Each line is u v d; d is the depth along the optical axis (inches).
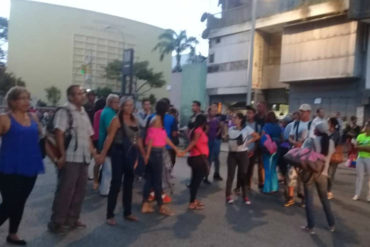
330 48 837.2
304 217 279.0
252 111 342.3
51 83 3469.5
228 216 271.9
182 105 1307.8
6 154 185.8
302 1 900.6
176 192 345.7
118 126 230.8
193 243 212.1
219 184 392.5
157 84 2625.5
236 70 1119.0
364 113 794.2
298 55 909.2
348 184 430.3
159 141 263.0
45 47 3457.2
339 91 848.9
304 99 929.5
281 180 401.7
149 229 233.0
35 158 192.2
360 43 795.4
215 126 403.2
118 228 231.6
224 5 1174.3
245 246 211.6
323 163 239.6
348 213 297.0
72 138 211.3
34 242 201.2
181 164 532.4
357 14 745.6
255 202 319.3
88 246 199.2
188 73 1299.2
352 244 224.4
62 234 215.2
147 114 373.4
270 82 1060.5
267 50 1079.6
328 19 844.0
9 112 190.1
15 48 3405.5
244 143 304.0
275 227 250.8
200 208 287.6
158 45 2010.3
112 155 234.2
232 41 1133.7
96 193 320.8
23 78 3415.4
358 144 346.6
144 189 269.4
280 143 347.3
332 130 323.9
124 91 848.9
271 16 977.5
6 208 188.2
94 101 375.9
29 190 194.5
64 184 213.6
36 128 195.2
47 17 3452.3
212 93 1205.7
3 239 201.2
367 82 781.9
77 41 3499.0
